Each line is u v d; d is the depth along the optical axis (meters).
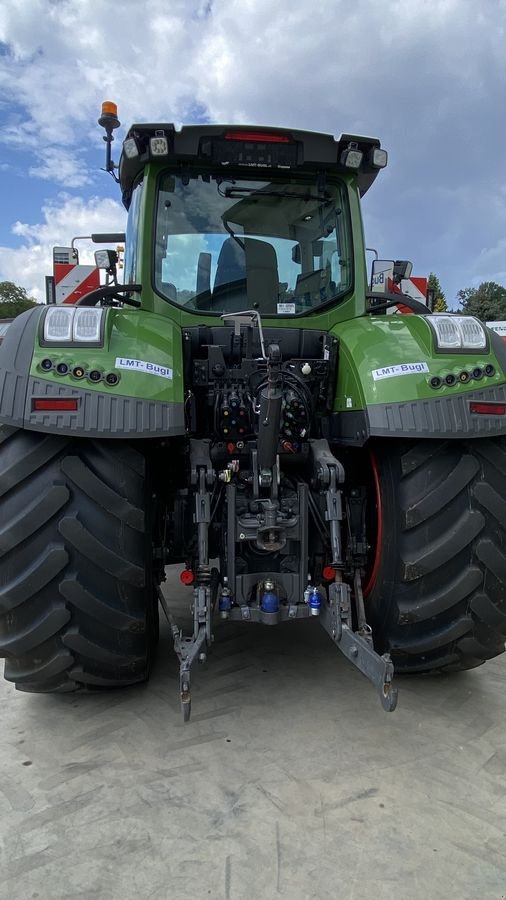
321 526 2.62
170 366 2.32
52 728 2.46
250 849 1.80
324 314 3.10
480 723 2.50
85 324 2.26
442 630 2.46
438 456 2.41
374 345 2.56
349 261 3.15
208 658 3.09
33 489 2.21
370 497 2.76
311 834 1.86
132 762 2.23
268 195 3.09
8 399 2.13
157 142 2.82
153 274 2.97
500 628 2.49
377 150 3.03
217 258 3.04
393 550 2.47
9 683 2.88
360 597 2.57
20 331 2.27
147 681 2.83
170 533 2.79
